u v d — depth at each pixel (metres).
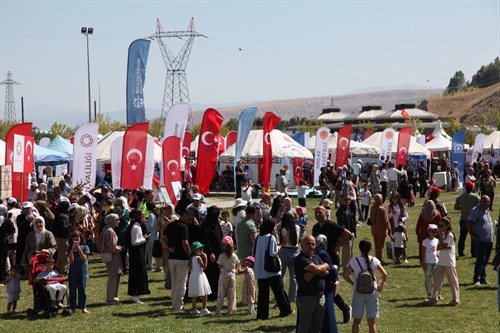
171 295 16.20
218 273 16.56
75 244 15.55
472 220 18.17
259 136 52.44
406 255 23.16
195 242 15.35
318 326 11.61
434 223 18.20
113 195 24.73
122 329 13.95
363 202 32.28
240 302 16.45
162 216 17.89
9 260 19.47
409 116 156.12
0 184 25.98
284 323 14.11
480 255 18.17
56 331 13.94
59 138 45.88
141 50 38.19
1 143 33.16
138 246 16.80
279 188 37.47
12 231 18.94
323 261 11.88
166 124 31.58
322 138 42.38
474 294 17.03
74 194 25.92
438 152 68.69
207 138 29.14
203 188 29.27
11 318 15.30
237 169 36.97
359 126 144.88
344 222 18.83
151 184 29.80
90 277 20.25
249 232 15.86
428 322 14.17
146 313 15.46
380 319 14.46
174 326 14.11
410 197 39.66
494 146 70.81
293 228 15.30
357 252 24.23
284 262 15.23
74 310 15.51
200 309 15.69
